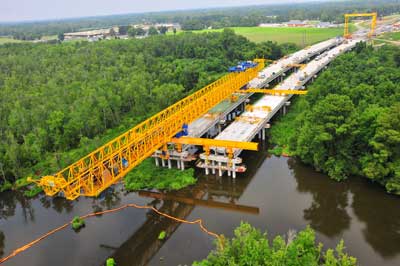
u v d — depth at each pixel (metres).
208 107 127.94
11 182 107.62
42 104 149.38
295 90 148.62
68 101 153.75
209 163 101.00
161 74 198.00
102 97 145.12
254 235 59.47
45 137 124.25
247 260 53.19
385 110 91.19
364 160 90.25
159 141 98.69
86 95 152.62
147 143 94.69
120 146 95.06
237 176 100.00
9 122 132.75
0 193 103.25
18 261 73.69
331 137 89.69
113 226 83.12
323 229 76.44
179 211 87.25
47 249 76.81
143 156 91.75
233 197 90.94
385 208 82.25
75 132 128.88
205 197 92.06
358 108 106.12
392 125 84.81
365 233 74.56
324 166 97.06
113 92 158.38
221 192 93.56
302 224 78.31
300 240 58.00
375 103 108.69
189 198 91.94
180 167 103.75
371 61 171.88
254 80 181.38
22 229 84.88
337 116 93.06
